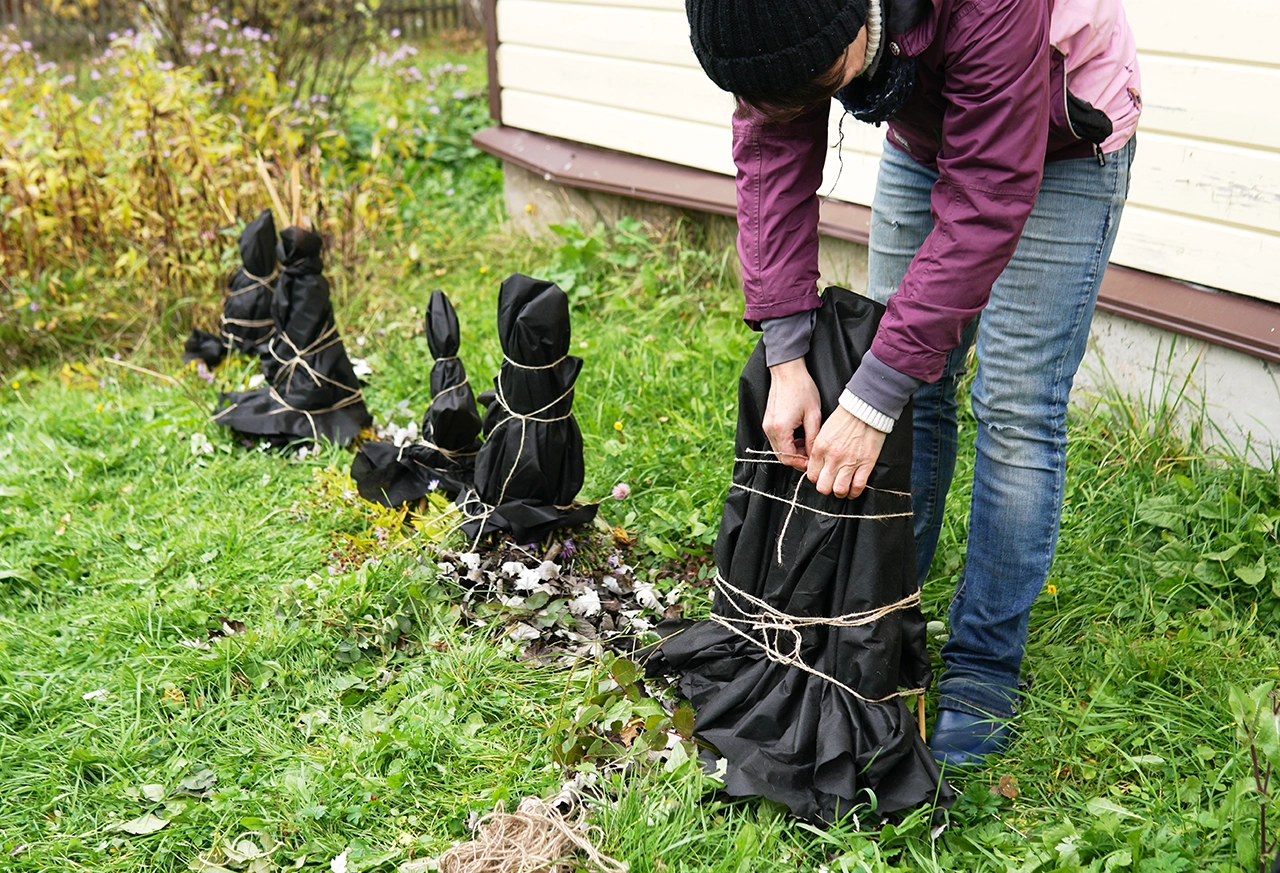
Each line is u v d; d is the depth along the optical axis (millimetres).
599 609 2695
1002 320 2061
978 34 1650
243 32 6465
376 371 4203
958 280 1793
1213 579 2693
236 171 5031
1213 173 3088
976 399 2154
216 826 2119
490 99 5750
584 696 2361
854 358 2074
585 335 4289
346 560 2898
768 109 1678
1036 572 2184
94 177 4930
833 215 4176
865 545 2102
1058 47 1855
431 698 2395
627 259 4801
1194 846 1956
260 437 3625
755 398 2193
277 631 2625
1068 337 2053
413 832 2107
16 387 4242
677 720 2195
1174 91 3121
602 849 1996
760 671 2252
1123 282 3354
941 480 2457
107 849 2100
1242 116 2984
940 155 1828
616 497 3098
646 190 4805
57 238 4879
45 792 2232
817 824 2078
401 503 3096
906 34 1671
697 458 3316
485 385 3887
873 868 1937
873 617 2125
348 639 2604
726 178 4555
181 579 2918
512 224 5680
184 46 6629
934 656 2525
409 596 2670
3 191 4836
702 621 2445
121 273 4840
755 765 2100
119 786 2229
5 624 2771
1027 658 2502
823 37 1527
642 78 4789
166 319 4605
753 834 1979
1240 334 3045
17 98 5699
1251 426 3125
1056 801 2133
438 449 3158
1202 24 3012
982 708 2277
